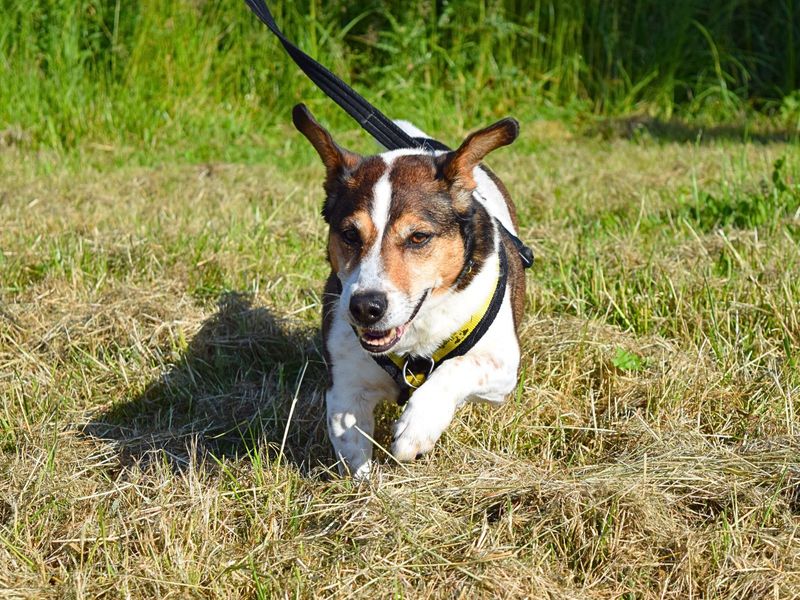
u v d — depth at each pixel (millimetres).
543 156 3025
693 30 3691
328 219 1423
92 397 1647
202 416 1607
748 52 3701
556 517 1348
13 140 3055
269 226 2145
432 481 1407
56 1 3223
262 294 1863
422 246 1361
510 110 3545
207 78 3445
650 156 2902
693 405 1564
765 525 1343
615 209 2240
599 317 1802
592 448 1517
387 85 3467
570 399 1594
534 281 1878
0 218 2176
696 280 1815
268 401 1614
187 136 3234
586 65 3660
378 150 3104
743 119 3500
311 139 1436
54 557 1349
